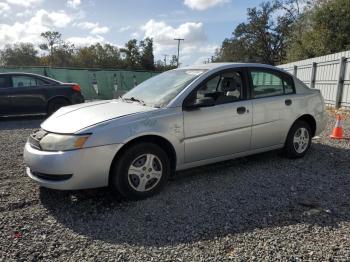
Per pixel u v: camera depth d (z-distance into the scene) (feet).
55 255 10.19
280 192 14.79
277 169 17.84
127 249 10.49
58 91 39.17
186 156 15.16
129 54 202.59
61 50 208.74
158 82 17.57
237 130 16.48
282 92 18.78
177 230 11.59
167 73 18.40
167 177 14.80
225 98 16.34
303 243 10.67
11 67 72.33
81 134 12.96
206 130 15.47
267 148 18.15
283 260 9.78
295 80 19.58
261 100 17.47
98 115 14.20
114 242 10.90
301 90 19.66
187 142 15.02
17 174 17.46
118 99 17.52
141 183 14.05
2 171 17.93
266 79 18.20
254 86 17.51
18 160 20.06
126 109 14.82
